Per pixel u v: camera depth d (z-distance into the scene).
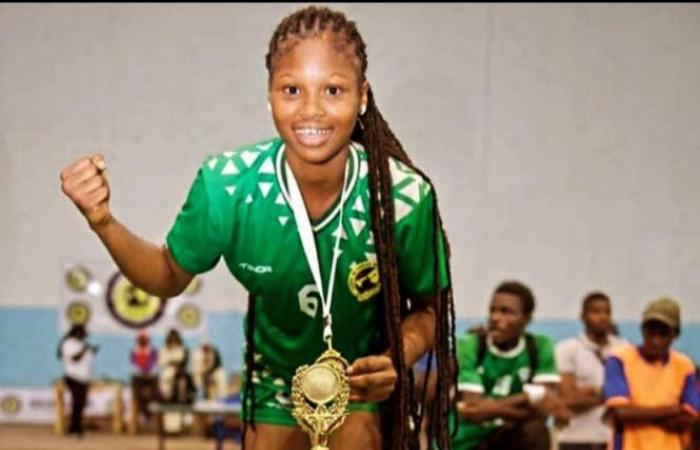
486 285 11.03
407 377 3.35
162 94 11.46
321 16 3.08
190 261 3.26
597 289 10.78
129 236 3.17
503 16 10.94
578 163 10.82
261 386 3.54
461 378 5.63
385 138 3.32
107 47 11.43
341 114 3.03
